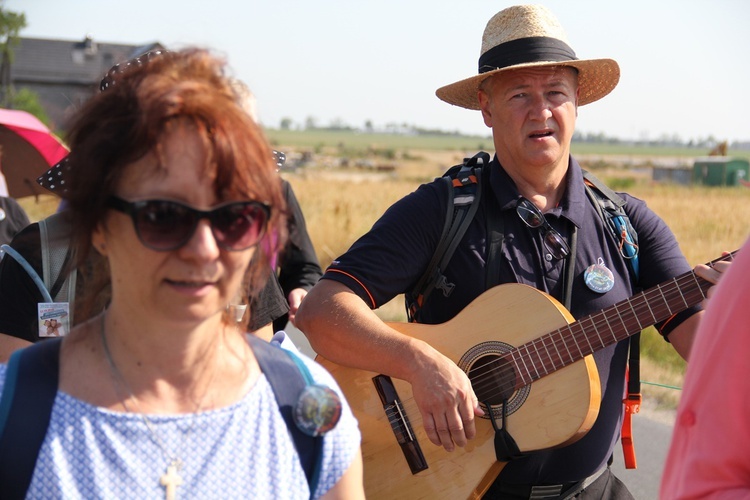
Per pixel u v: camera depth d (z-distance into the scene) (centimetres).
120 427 149
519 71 298
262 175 150
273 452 158
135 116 143
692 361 150
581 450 287
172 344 152
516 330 286
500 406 285
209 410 154
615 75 330
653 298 276
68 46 7894
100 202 146
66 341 155
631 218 304
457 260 296
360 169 7281
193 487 150
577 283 293
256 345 167
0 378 149
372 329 287
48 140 574
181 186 144
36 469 144
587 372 277
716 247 1378
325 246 1341
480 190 300
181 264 146
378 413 302
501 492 291
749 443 141
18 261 251
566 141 301
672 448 152
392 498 297
